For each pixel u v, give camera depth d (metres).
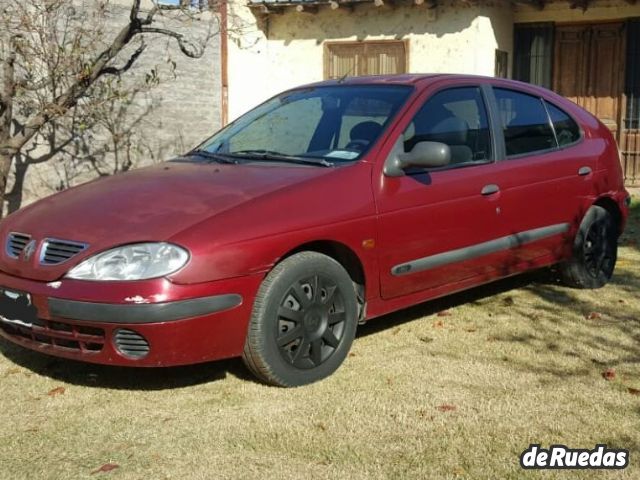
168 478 3.44
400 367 4.71
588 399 4.24
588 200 6.23
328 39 12.75
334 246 4.57
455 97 5.39
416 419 3.99
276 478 3.42
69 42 8.55
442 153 4.64
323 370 4.49
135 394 4.35
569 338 5.25
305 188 4.43
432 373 4.61
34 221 4.50
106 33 10.23
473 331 5.40
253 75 13.03
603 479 3.41
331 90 5.58
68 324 4.06
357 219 4.55
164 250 3.95
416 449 3.68
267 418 4.00
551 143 6.05
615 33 11.94
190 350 3.99
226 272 4.02
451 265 5.16
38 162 9.79
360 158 4.76
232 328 4.09
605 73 12.09
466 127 5.38
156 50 11.23
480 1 11.27
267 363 4.24
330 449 3.68
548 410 4.10
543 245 5.89
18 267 4.28
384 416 4.03
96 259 4.02
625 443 3.75
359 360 4.83
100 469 3.51
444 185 5.05
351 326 4.62
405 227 4.82
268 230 4.18
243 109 12.92
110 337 3.97
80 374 4.66
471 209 5.21
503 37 12.22
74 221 4.32
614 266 6.71
